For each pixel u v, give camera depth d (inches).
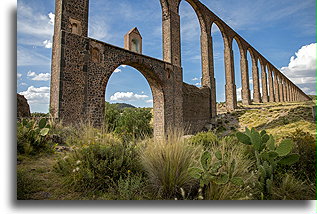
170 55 743.7
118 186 137.7
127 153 162.9
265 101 1701.5
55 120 372.5
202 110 882.1
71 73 428.8
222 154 157.2
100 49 490.6
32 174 152.4
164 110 671.8
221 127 848.3
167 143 159.3
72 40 438.3
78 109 430.6
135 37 767.1
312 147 186.9
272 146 172.7
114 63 518.6
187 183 139.3
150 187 142.2
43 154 210.1
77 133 277.4
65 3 439.8
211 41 1003.3
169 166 142.9
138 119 706.8
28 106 445.1
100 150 153.2
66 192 130.3
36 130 230.4
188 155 152.8
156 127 686.5
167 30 767.1
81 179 136.6
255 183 145.7
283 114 817.5
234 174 144.2
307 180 168.1
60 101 404.2
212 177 129.8
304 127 540.7
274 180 164.1
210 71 962.7
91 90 459.5
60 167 156.7
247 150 198.8
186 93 789.2
